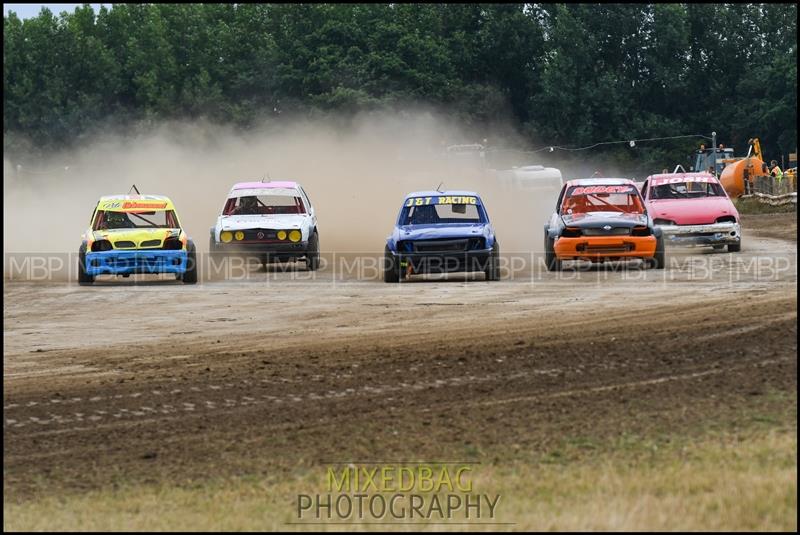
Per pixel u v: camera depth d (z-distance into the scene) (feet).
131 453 91.09
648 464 81.87
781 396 98.89
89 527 72.69
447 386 108.68
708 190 242.78
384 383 110.83
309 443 92.07
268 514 74.79
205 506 76.95
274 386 111.14
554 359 118.21
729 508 70.38
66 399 108.68
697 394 101.40
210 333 144.36
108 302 181.16
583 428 92.58
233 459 88.48
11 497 81.00
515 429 93.30
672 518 68.80
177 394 109.29
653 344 123.44
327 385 110.83
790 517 68.59
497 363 117.39
